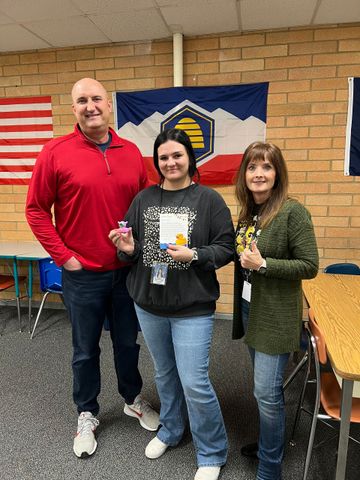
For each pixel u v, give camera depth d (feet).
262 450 4.70
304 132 9.93
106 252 5.33
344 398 3.95
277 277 4.06
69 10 8.46
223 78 10.09
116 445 5.78
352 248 10.26
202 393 4.71
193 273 4.52
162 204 4.71
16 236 12.12
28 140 11.48
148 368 8.15
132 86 10.63
